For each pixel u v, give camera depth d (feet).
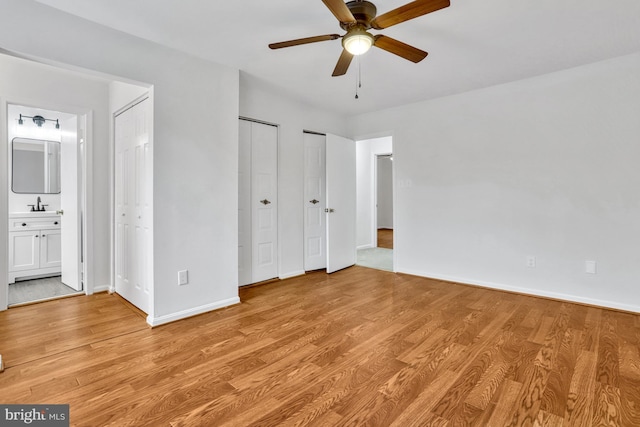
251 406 5.20
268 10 6.90
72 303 10.11
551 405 5.17
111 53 7.61
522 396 5.41
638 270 9.19
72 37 7.08
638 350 6.97
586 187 9.92
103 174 11.33
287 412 5.05
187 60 8.91
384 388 5.68
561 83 10.25
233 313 9.36
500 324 8.49
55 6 6.77
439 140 12.99
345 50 6.82
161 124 8.40
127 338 7.65
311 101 13.52
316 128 14.52
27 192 13.98
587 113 9.84
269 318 8.98
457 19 7.23
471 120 12.14
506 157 11.38
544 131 10.60
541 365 6.39
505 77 10.77
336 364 6.50
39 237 13.17
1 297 9.34
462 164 12.42
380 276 13.85
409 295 11.10
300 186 13.96
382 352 7.00
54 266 13.58
